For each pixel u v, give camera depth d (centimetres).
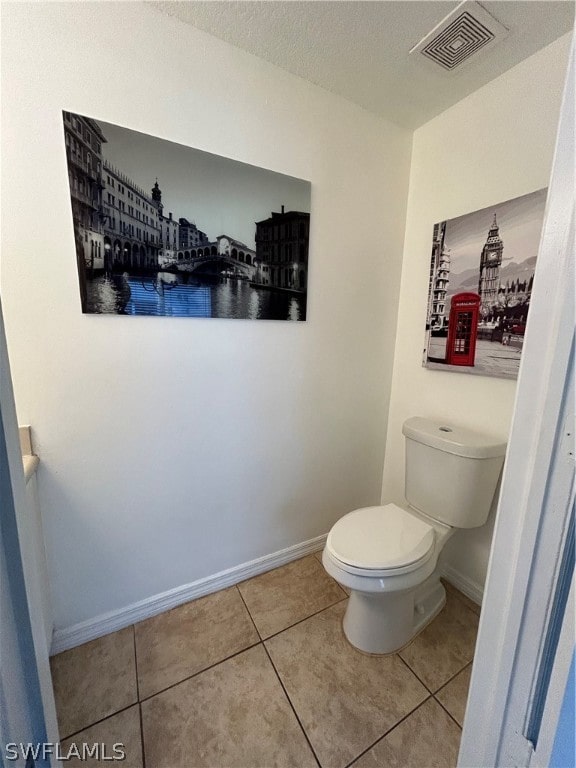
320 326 154
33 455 108
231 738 97
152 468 128
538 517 51
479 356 138
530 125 118
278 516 163
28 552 60
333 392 166
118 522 125
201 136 116
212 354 131
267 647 125
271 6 101
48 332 104
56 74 94
